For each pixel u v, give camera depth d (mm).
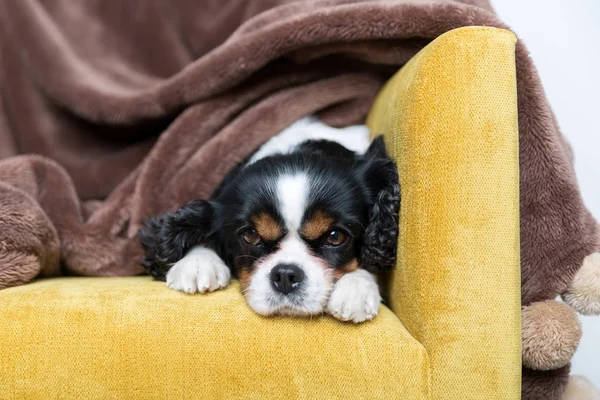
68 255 1542
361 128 1675
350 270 1315
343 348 1060
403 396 1048
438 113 1114
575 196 1312
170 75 1894
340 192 1306
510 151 1108
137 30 1917
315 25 1480
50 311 1077
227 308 1122
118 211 1576
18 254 1308
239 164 1567
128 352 1043
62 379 1034
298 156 1422
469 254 1093
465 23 1404
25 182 1567
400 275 1229
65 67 1749
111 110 1677
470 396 1086
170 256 1387
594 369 2098
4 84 1812
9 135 1809
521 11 2111
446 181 1100
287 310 1141
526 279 1327
